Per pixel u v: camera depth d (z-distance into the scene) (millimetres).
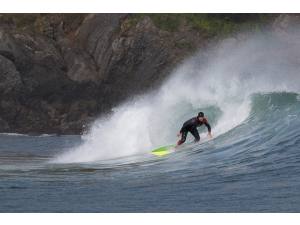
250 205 49188
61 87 196000
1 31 193000
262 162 64062
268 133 73625
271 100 80562
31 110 189125
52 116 191000
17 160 85750
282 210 47594
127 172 64688
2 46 190125
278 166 62219
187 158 69062
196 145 74250
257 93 82875
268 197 51469
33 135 177500
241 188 54875
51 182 60250
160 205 50031
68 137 166000
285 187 54594
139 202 51156
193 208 48812
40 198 53062
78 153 87875
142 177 61375
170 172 63031
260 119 78000
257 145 70375
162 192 54500
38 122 188375
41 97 192875
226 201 50656
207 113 84625
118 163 71438
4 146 124688
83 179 61594
